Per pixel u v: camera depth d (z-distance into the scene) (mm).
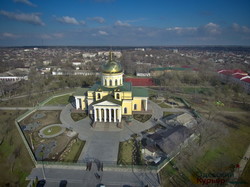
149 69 184625
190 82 141125
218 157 51844
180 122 70938
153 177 44781
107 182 43219
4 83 125438
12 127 70312
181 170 46781
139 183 42875
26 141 58812
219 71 158125
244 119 77500
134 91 84938
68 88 127125
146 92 84688
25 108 90438
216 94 105812
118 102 70312
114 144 58219
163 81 138000
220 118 78375
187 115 75375
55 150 55531
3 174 46438
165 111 84812
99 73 169375
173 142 55094
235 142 60000
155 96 107062
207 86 131625
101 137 62281
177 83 132375
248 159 51469
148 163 49344
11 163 50281
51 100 100312
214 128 57875
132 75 175750
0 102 99438
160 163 49281
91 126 69625
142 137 62000
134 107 82750
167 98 103438
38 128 69250
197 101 98750
